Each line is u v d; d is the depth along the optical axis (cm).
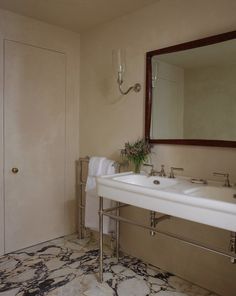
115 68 225
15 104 242
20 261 230
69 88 280
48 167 269
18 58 241
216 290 189
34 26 250
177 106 203
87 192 252
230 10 174
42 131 262
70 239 279
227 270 183
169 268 216
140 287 195
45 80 261
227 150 179
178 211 148
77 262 230
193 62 193
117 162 241
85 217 257
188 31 195
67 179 285
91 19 248
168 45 207
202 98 190
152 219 189
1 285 194
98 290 190
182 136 201
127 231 246
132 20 232
